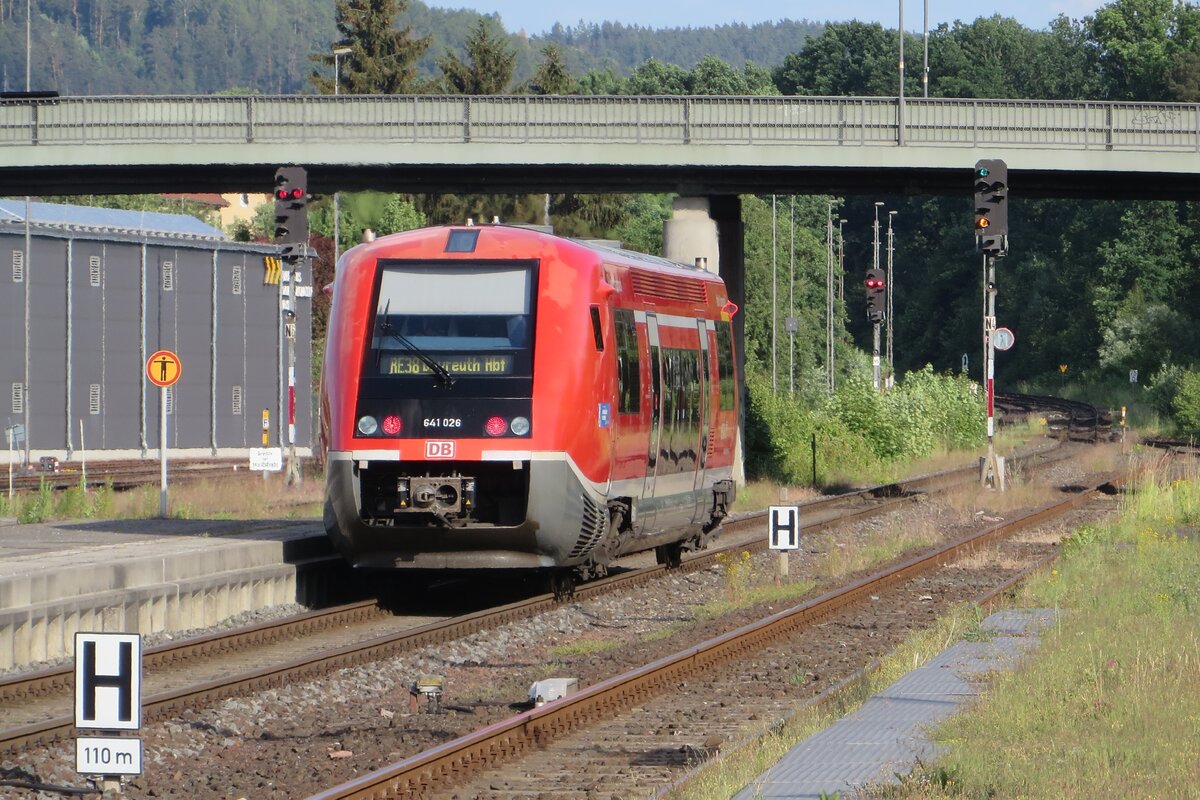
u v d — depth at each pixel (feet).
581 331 229.45
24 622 188.85
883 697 142.61
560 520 226.58
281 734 143.74
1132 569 251.60
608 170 484.33
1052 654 162.30
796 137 463.01
